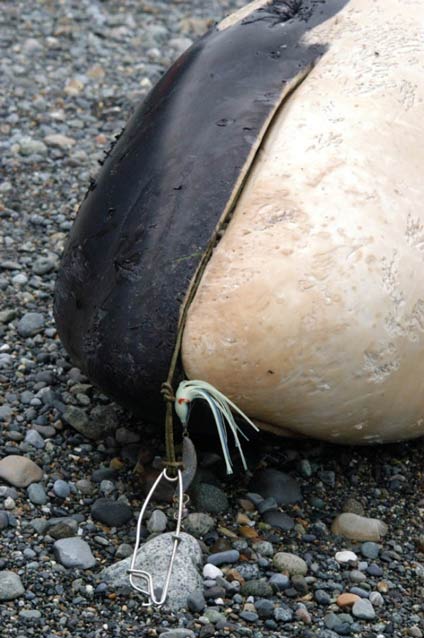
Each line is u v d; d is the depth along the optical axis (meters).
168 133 3.90
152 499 3.92
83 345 3.79
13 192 6.15
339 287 3.52
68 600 3.48
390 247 3.60
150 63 7.80
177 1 8.83
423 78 3.97
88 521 3.83
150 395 3.67
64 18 8.29
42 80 7.39
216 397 3.52
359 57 3.99
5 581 3.48
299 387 3.58
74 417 4.26
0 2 8.46
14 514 3.83
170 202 3.71
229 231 3.61
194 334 3.50
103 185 3.98
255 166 3.77
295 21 4.18
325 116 3.81
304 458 4.14
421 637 3.43
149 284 3.62
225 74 3.99
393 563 3.74
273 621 3.44
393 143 3.78
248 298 3.49
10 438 4.21
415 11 4.20
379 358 3.60
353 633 3.43
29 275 5.40
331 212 3.59
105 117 7.04
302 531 3.83
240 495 3.96
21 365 4.69
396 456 4.22
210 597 3.51
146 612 3.44
